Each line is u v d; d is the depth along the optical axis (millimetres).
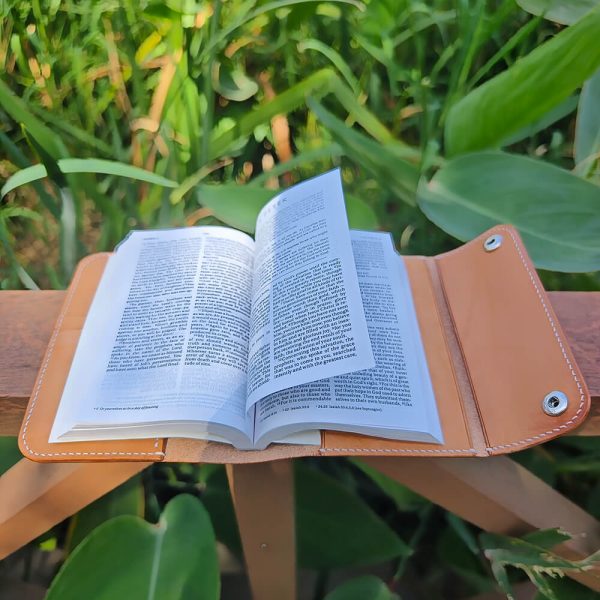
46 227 1317
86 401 630
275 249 742
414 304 753
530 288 695
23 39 1501
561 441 1147
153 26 1471
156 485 1100
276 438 611
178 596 720
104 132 1425
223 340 686
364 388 637
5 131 1421
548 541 776
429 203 1152
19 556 1053
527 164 1143
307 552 953
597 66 1027
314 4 1390
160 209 1295
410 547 984
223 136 1360
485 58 1514
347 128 1223
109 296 747
